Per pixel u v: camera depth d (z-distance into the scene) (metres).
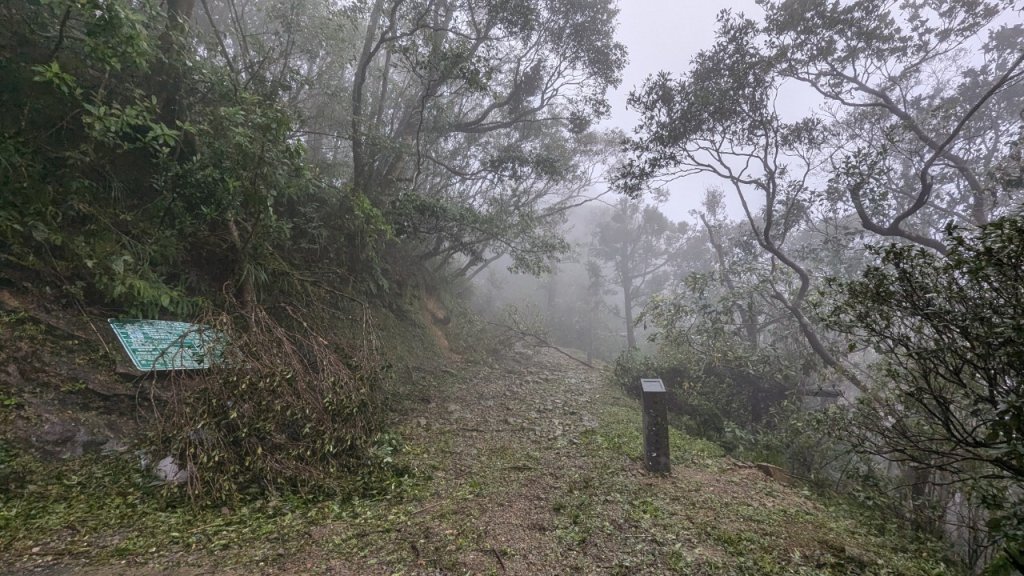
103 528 3.78
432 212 10.54
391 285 11.77
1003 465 3.91
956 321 3.91
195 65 6.79
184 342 5.38
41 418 4.52
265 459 4.73
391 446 6.14
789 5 10.12
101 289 5.30
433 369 10.84
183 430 4.51
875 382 6.44
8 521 3.64
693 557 3.83
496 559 3.68
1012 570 3.85
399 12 11.27
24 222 5.01
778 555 4.04
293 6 9.66
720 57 10.31
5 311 4.81
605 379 13.16
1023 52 8.70
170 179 5.98
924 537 5.51
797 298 10.33
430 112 12.71
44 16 5.67
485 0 10.61
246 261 6.43
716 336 11.16
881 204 10.30
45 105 5.75
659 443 5.92
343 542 3.82
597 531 4.21
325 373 5.75
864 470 7.21
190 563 3.44
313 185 8.02
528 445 6.86
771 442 8.41
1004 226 3.55
